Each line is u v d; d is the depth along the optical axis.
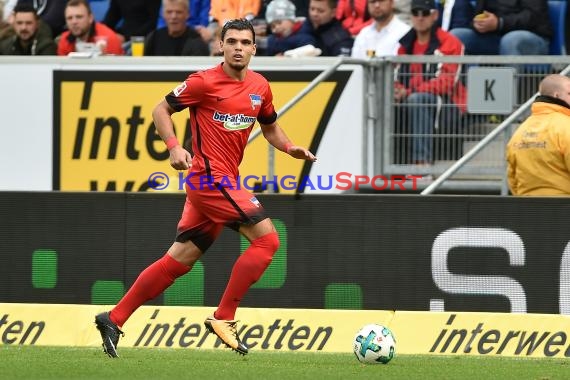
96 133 36.84
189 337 27.14
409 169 35.28
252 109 22.23
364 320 26.94
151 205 29.17
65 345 27.39
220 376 19.83
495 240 28.20
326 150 35.47
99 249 29.33
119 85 36.72
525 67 34.69
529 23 38.75
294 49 39.69
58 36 42.41
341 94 35.31
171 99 21.98
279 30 39.78
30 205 29.47
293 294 28.77
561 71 34.44
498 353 26.16
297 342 26.92
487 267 28.23
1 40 42.50
